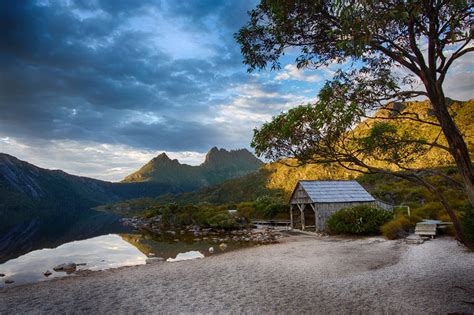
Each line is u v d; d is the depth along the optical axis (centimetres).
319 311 804
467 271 1080
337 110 575
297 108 612
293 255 1694
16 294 1175
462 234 655
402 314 731
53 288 1242
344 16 521
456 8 490
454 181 647
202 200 13325
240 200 11044
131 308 917
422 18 584
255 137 686
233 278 1237
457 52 573
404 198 3753
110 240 3131
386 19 520
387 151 754
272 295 972
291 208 3159
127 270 1564
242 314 816
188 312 854
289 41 741
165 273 1409
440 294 849
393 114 734
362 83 691
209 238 2909
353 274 1184
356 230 2333
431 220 2186
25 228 5584
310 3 648
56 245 2897
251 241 2544
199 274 1345
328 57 762
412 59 622
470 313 683
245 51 781
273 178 11625
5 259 2136
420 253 1483
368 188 4778
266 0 687
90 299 1043
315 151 657
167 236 3269
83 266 1797
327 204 2725
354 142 730
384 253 1572
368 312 765
